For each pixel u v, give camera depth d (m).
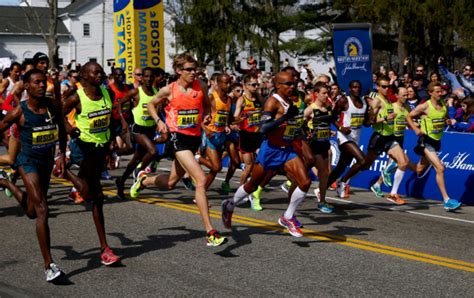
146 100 9.12
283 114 6.49
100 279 5.37
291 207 6.81
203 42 40.22
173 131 6.45
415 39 28.17
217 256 6.12
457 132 10.20
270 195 9.97
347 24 12.01
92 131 6.02
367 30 12.06
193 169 6.30
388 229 7.61
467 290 5.25
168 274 5.52
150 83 9.18
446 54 28.39
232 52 42.06
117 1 15.16
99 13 58.97
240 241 6.75
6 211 8.20
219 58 43.22
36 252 6.23
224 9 40.34
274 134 6.59
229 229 7.31
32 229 7.21
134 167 9.05
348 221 8.05
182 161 6.37
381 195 10.21
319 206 8.71
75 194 8.70
